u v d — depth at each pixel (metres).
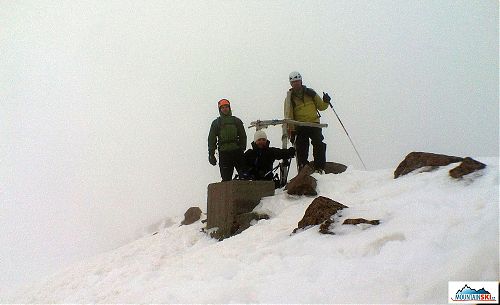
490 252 3.02
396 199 5.07
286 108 7.93
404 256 3.60
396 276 3.33
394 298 3.09
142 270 5.80
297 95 8.09
